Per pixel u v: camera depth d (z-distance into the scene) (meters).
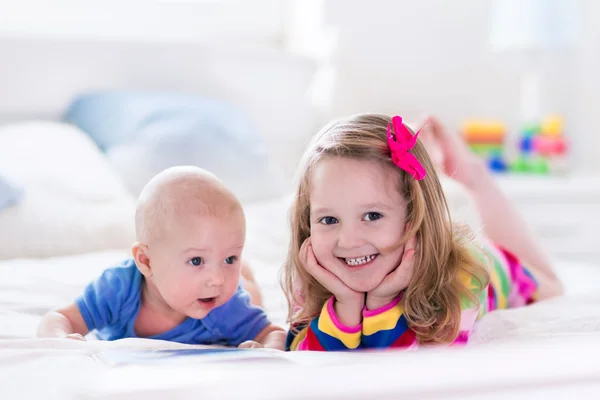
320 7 2.74
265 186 2.17
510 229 1.59
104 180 1.88
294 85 2.70
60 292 1.34
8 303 1.23
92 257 1.61
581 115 3.07
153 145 2.04
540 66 2.93
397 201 0.92
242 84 2.62
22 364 0.75
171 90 2.54
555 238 2.63
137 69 2.49
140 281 1.04
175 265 0.94
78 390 0.57
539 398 0.51
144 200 0.98
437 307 0.96
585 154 3.07
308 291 1.01
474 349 0.65
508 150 3.08
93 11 2.68
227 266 0.97
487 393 0.51
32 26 2.59
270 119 2.67
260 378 0.52
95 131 2.22
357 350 0.93
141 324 1.05
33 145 1.93
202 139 2.08
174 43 2.52
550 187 2.60
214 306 0.98
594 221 2.66
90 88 2.44
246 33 2.92
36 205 1.73
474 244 1.06
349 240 0.90
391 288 0.93
